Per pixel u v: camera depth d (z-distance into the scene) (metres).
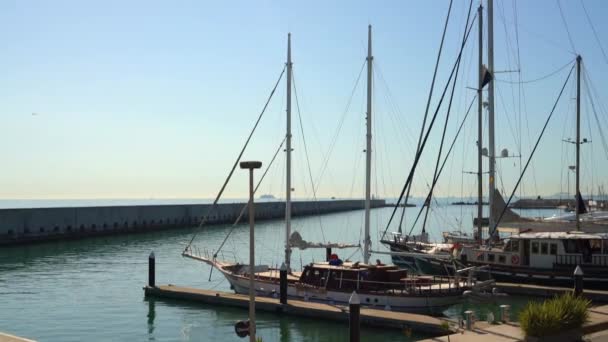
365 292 27.05
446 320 23.14
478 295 26.39
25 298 32.59
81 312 28.72
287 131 35.19
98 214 79.25
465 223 130.50
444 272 36.88
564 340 18.02
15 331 25.11
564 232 34.69
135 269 45.44
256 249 65.38
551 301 18.88
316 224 117.69
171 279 40.25
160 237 79.81
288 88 35.47
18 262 50.03
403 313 24.48
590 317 21.00
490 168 38.41
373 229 106.19
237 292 32.59
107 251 59.78
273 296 30.25
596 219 47.59
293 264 52.06
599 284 30.58
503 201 38.22
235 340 23.34
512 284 32.34
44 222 69.38
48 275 41.84
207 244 69.94
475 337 19.03
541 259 32.50
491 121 38.66
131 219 86.38
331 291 27.92
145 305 30.16
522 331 18.48
